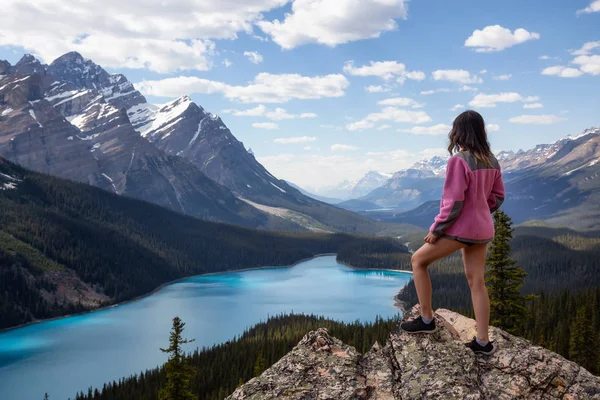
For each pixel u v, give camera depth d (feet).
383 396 9.81
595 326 106.32
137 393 147.95
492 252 46.19
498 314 46.44
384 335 155.63
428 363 10.09
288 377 10.46
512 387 9.78
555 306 138.41
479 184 10.06
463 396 9.29
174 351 59.36
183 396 58.75
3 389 191.01
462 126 10.34
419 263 10.62
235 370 150.92
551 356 10.38
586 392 9.67
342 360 10.76
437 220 10.21
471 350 10.44
